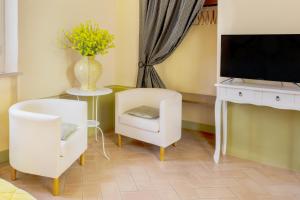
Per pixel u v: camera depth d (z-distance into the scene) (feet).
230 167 10.80
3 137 10.67
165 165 10.90
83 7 13.00
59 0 11.94
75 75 12.05
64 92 12.62
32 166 8.63
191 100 13.05
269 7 10.32
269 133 10.96
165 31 13.44
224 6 11.20
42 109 10.06
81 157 10.68
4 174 9.85
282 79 9.78
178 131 12.11
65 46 12.42
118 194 8.78
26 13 10.77
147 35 13.89
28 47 11.00
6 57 10.84
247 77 10.43
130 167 10.68
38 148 8.46
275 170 10.59
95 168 10.52
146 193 8.88
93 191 8.92
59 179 9.59
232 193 8.96
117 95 12.28
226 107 11.66
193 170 10.51
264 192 9.04
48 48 11.74
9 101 10.66
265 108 10.93
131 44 14.83
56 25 11.94
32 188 8.99
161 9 13.28
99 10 13.83
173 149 12.49
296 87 9.91
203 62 13.58
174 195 8.79
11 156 9.02
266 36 9.87
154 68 14.35
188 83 14.10
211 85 13.53
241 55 10.43
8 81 10.53
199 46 13.61
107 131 14.82
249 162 11.26
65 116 10.31
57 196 8.57
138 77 14.48
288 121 10.52
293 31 9.98
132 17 14.58
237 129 11.66
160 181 9.66
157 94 12.87
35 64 11.33
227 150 12.00
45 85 11.81
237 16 10.98
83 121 10.25
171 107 11.40
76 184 9.32
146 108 12.35
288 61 9.61
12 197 4.69
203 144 13.09
